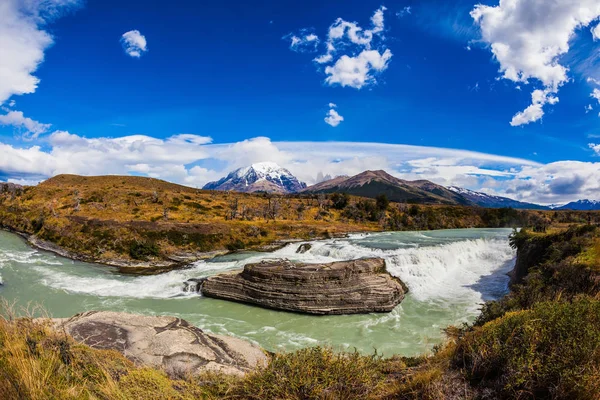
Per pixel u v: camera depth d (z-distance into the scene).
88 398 5.25
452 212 110.06
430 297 30.62
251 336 21.83
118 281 35.16
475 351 6.45
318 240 61.34
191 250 50.34
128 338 11.62
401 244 50.31
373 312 26.17
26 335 6.45
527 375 5.12
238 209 86.50
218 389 7.41
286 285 27.08
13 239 58.12
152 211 74.00
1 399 4.42
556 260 23.75
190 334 12.32
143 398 6.19
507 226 101.44
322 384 6.32
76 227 53.66
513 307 15.62
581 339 5.32
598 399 4.52
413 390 5.97
